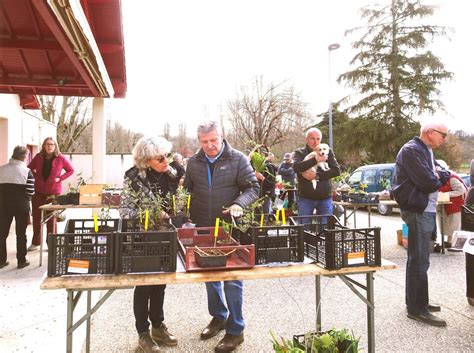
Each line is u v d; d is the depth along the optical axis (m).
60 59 6.50
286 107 20.58
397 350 3.01
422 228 3.46
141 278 2.13
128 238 2.24
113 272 2.22
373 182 12.10
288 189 6.29
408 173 3.43
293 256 2.48
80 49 4.62
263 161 5.06
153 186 2.89
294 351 2.03
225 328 3.24
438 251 6.36
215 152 2.95
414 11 21.73
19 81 6.90
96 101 8.40
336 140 23.70
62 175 6.54
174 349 3.04
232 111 21.73
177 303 4.09
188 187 3.17
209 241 2.76
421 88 21.30
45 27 5.41
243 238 2.62
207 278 2.15
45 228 7.45
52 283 2.04
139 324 2.93
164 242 2.25
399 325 3.46
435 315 3.68
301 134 21.39
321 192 4.71
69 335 2.10
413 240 3.51
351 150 23.06
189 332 3.36
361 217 11.16
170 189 3.02
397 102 21.94
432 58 21.44
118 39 6.34
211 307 3.25
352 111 23.11
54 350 3.04
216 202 3.03
